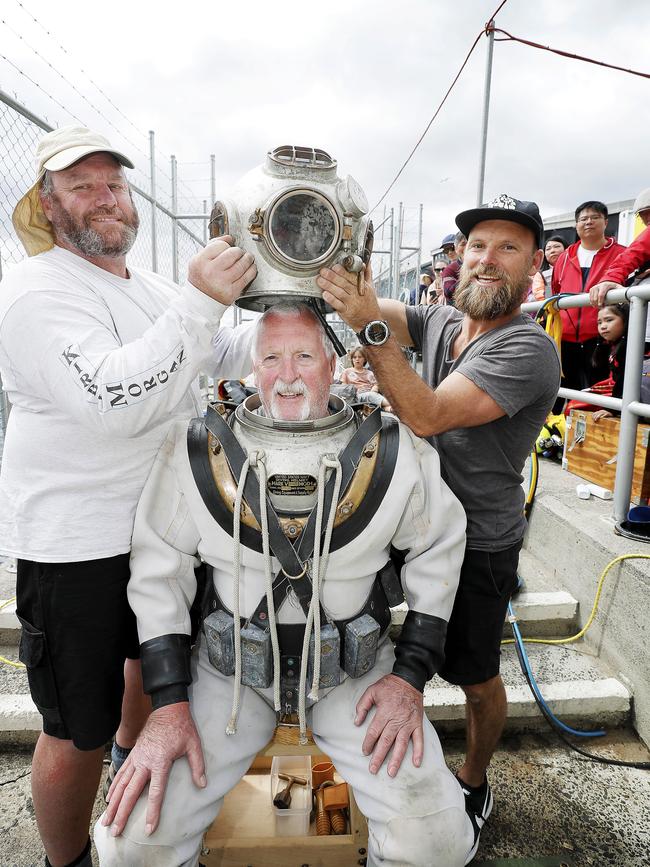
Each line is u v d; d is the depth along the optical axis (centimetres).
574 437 303
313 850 133
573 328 345
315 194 97
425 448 128
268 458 112
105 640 127
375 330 107
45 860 149
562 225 597
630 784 186
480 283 140
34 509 121
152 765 105
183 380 105
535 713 204
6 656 222
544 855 162
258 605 113
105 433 108
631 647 205
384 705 113
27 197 125
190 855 106
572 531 240
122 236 129
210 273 99
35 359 113
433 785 107
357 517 112
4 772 187
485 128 365
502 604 149
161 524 120
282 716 124
